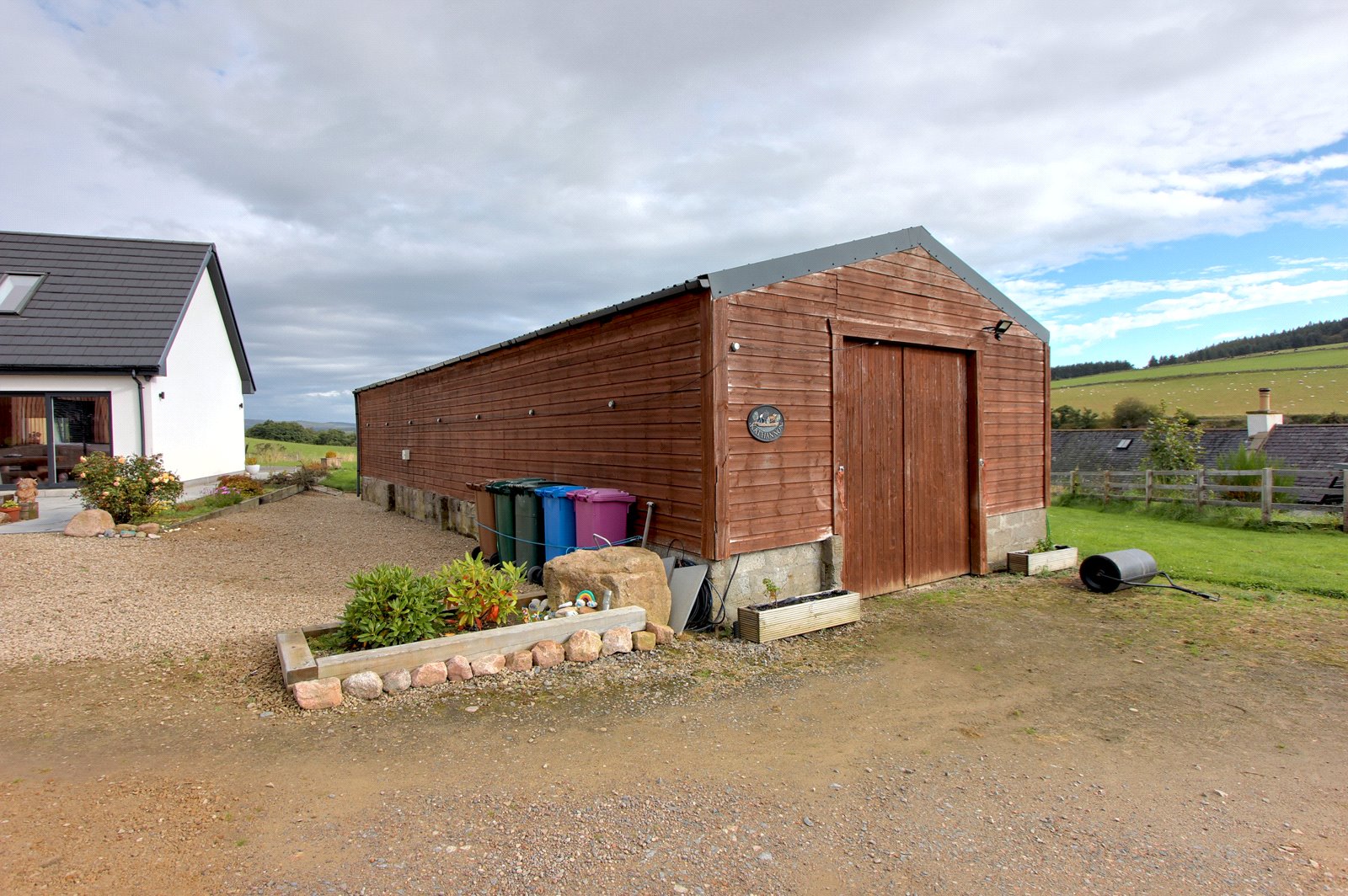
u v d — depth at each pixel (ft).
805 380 22.63
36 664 16.63
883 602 24.59
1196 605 23.98
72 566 26.40
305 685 14.33
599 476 26.53
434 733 13.39
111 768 11.65
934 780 12.10
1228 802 11.44
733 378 20.61
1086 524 43.42
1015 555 29.50
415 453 48.39
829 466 23.40
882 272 25.11
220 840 9.64
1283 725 14.51
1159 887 9.20
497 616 17.84
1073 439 86.79
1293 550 33.19
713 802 11.17
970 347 28.50
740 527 20.81
